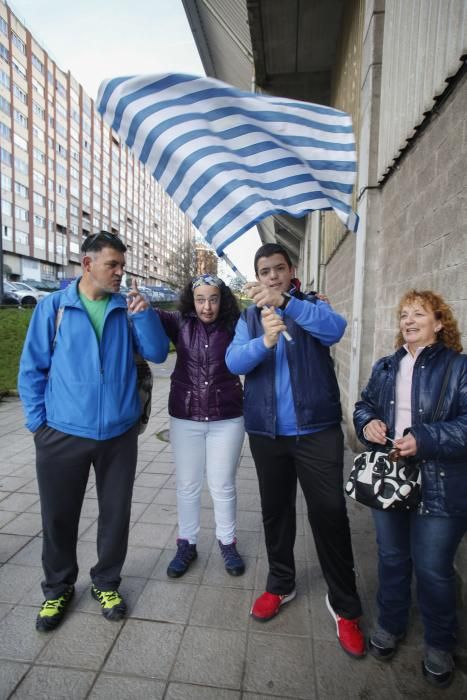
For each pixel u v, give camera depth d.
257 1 5.62
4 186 46.50
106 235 2.01
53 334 2.06
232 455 2.48
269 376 2.01
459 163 2.19
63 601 2.12
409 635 2.02
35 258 52.75
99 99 2.12
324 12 5.90
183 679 1.77
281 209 2.04
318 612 2.17
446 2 2.22
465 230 2.12
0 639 1.98
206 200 2.05
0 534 2.90
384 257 3.84
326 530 1.95
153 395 7.93
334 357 7.86
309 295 2.07
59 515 2.06
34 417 2.03
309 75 7.57
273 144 2.11
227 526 2.52
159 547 2.76
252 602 2.25
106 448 2.08
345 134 2.12
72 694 1.70
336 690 1.73
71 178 60.59
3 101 45.75
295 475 2.16
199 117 2.07
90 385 2.01
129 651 1.91
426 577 1.72
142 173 92.81
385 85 3.64
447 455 1.59
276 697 1.70
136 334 2.20
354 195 4.97
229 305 2.44
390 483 1.70
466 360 1.68
